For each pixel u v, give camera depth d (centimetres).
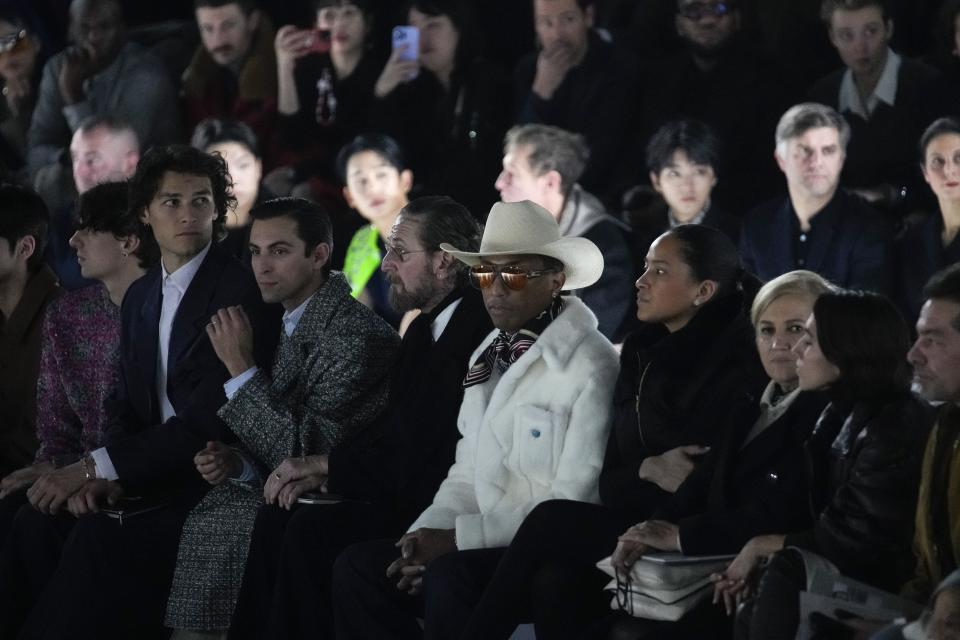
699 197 2512
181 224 1964
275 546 1784
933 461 1294
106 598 1873
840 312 1356
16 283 2253
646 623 1446
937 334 1330
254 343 1917
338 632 1698
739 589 1370
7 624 1988
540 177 2516
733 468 1471
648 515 1552
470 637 1515
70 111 3234
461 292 1844
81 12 3198
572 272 1716
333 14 3066
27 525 1981
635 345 1634
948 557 1281
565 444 1639
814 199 2378
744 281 1648
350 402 1847
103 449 1912
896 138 2541
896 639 1224
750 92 2680
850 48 2556
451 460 1798
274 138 3091
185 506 1905
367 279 2780
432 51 2973
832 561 1323
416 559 1661
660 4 2956
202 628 1831
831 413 1398
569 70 2814
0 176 2778
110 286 2105
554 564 1526
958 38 2569
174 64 3297
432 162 2959
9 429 2228
